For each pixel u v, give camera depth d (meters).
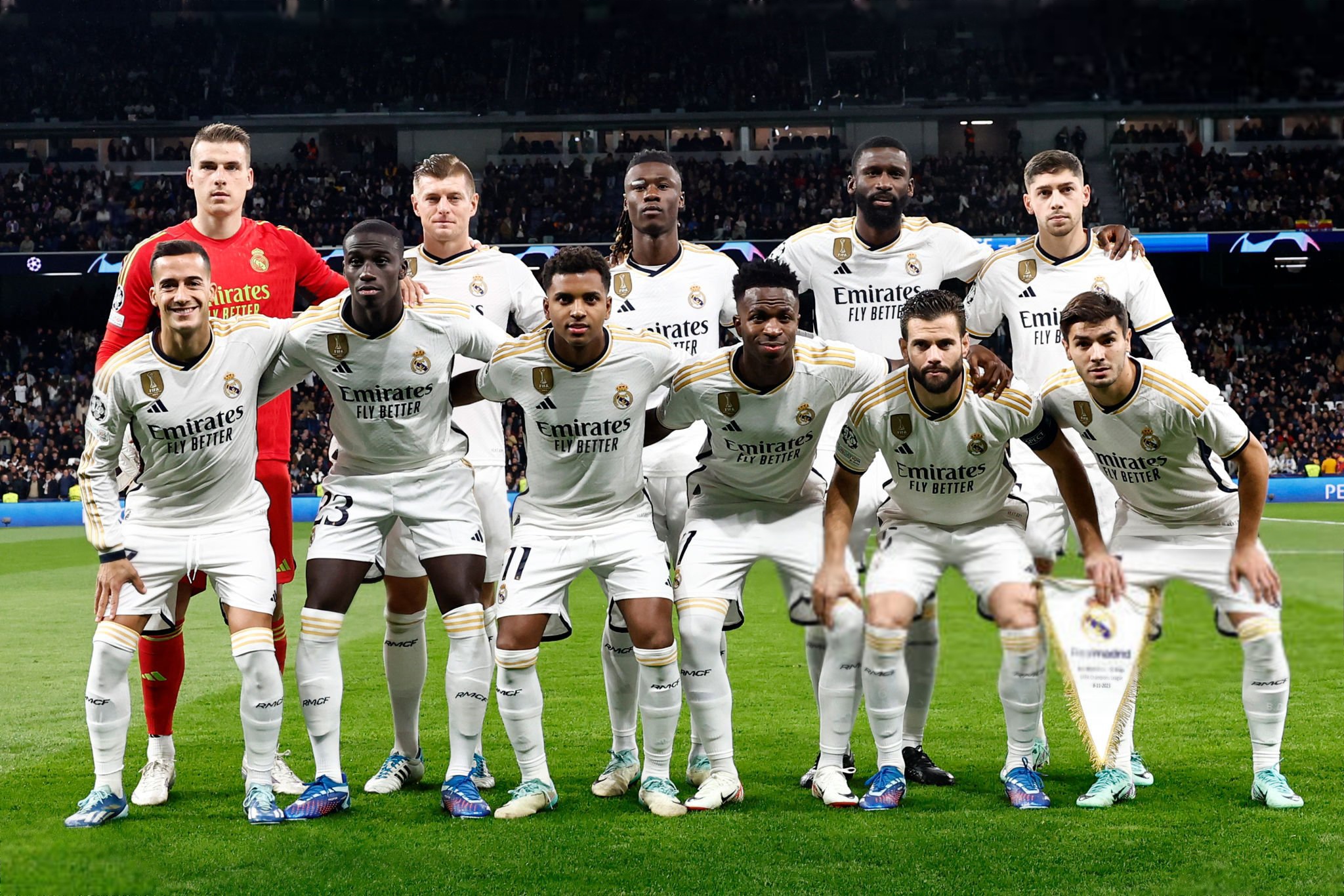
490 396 4.20
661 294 5.00
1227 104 28.67
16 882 3.28
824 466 4.92
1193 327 26.91
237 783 4.46
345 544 4.14
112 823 3.89
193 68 30.08
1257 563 4.05
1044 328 5.17
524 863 3.40
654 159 4.93
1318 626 8.10
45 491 23.08
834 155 28.30
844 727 4.15
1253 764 4.28
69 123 28.62
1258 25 28.92
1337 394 25.05
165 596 4.09
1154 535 4.35
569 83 30.28
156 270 3.86
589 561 4.13
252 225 5.11
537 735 4.10
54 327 27.34
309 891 3.18
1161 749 4.84
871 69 30.67
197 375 3.96
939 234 5.16
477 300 5.16
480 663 4.12
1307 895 3.06
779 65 31.12
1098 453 4.29
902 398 4.07
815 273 5.22
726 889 3.16
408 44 31.20
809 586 4.27
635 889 3.16
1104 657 4.04
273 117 28.98
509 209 27.09
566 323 3.89
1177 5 29.34
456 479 4.30
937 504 4.24
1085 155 29.20
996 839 3.59
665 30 31.56
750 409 4.11
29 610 9.82
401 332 4.09
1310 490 21.98
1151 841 3.55
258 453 4.82
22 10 30.16
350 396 4.14
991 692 6.21
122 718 3.96
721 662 4.16
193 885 3.24
